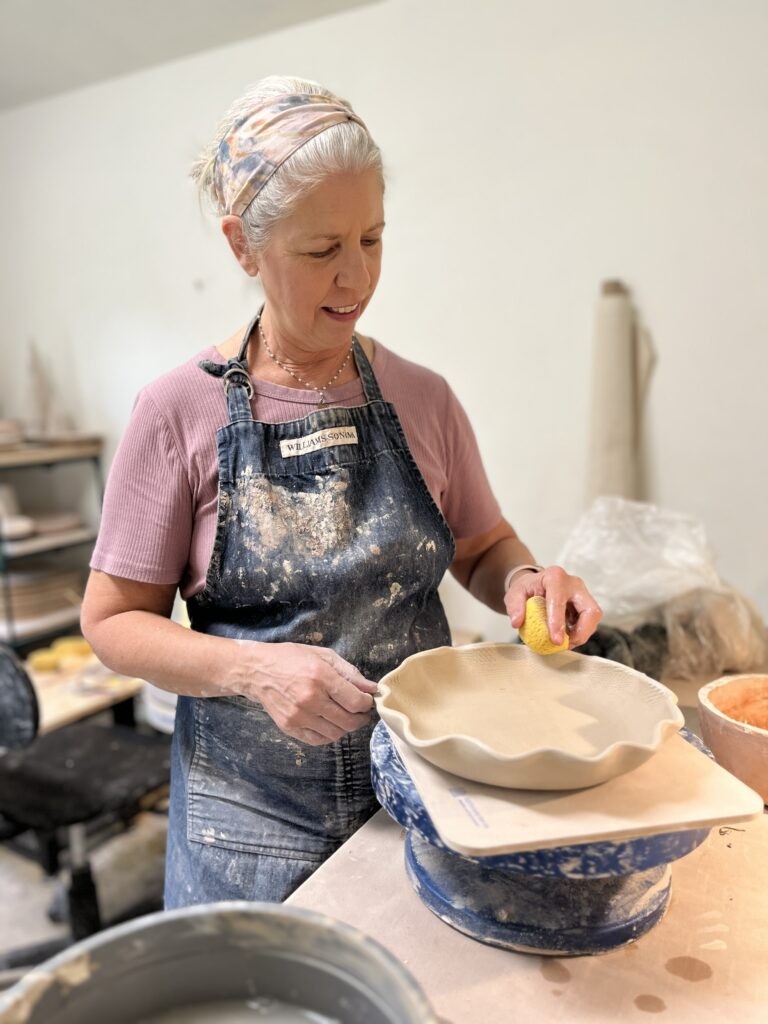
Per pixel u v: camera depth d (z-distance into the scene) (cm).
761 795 88
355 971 53
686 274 209
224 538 101
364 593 103
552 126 220
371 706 84
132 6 249
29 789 190
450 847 62
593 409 220
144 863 250
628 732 79
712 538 219
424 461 113
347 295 95
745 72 193
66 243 322
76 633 321
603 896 70
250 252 96
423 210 244
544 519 243
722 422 212
